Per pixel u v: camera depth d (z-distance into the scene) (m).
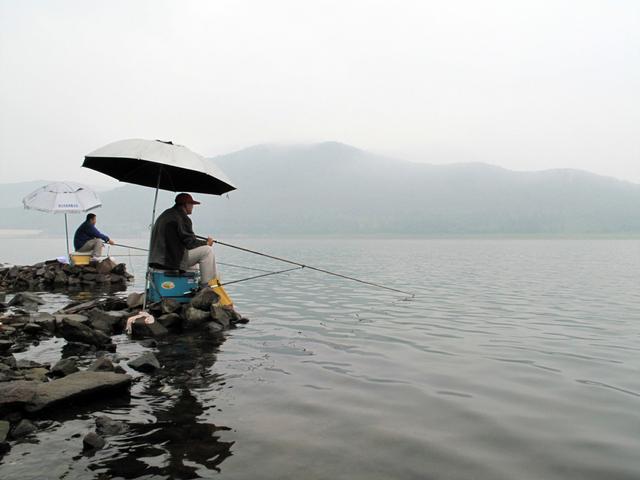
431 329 10.09
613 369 7.12
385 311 12.43
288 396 5.61
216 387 5.87
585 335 9.67
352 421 4.89
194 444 4.23
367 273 26.00
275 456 4.05
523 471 3.91
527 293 17.03
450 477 3.77
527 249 81.94
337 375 6.54
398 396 5.73
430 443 4.41
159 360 7.14
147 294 10.83
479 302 14.52
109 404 5.20
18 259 37.38
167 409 5.09
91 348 7.77
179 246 10.16
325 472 3.79
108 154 9.04
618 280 22.61
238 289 17.09
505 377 6.63
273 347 8.09
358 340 8.86
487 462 4.05
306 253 58.59
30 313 10.89
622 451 4.30
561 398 5.76
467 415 5.15
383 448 4.27
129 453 4.03
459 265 34.53
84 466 3.77
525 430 4.77
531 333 9.83
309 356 7.55
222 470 3.77
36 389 5.05
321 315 11.59
